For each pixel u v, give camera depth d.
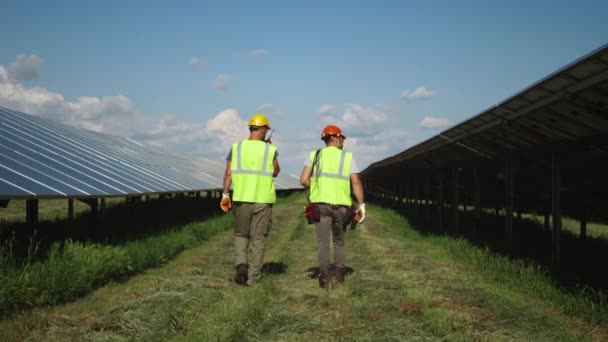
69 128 18.08
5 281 5.43
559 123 7.67
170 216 15.98
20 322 4.85
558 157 8.94
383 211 24.77
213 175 26.89
